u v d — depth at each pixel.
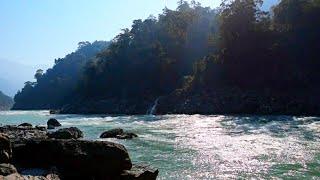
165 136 42.34
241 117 68.06
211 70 95.81
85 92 146.12
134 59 129.50
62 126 60.84
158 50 124.81
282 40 92.62
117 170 19.27
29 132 41.62
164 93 113.56
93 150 19.28
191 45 124.44
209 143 36.06
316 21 89.62
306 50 89.12
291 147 32.59
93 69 144.62
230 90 88.62
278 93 83.75
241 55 93.56
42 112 151.25
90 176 19.05
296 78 84.38
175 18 134.88
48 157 19.19
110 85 136.00
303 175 23.42
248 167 25.66
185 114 84.88
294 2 93.56
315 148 31.94
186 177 23.20
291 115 73.12
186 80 103.12
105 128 55.88
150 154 30.73
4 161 17.88
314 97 78.00
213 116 72.81
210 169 25.25
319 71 86.31
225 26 98.62
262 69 90.69
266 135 40.72
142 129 51.22
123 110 113.69
